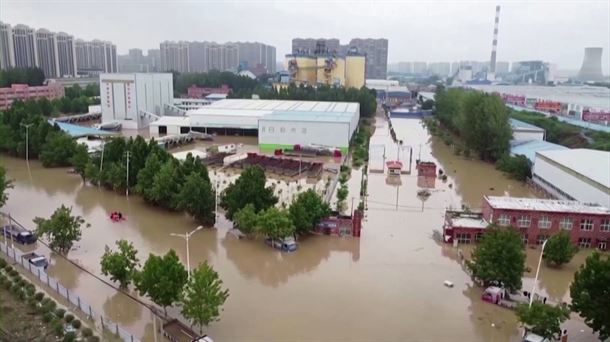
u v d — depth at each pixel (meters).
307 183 78.75
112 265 39.97
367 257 50.00
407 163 98.81
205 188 57.22
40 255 46.84
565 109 178.75
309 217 54.59
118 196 69.38
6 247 46.84
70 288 41.53
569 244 48.19
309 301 40.44
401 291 42.66
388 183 81.94
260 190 56.25
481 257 42.69
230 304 39.53
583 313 33.94
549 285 44.91
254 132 128.62
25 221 57.66
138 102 138.62
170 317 37.03
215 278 34.50
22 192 70.44
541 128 114.31
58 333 33.22
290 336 35.00
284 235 50.56
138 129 137.62
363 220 61.78
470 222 56.38
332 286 43.28
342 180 81.19
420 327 36.81
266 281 44.03
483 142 100.69
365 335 35.47
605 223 53.53
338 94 178.12
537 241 54.69
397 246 53.22
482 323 37.59
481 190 78.69
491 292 40.88
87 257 48.09
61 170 84.19
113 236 54.03
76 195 69.50
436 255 50.97
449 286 43.69
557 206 56.25
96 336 33.28
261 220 50.69
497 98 105.31
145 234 54.91
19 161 90.31
